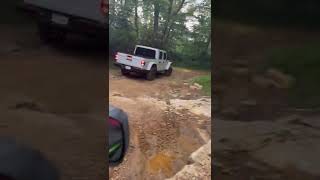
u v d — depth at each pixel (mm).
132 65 17953
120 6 26734
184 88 16500
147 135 10195
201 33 26859
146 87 15773
